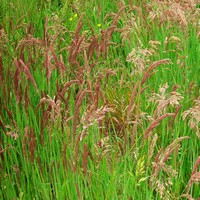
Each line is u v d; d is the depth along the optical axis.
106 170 2.96
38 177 2.99
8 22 4.86
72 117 2.88
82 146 3.05
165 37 4.20
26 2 5.16
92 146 3.04
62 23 4.99
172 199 2.98
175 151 3.06
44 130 3.23
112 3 5.34
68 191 2.88
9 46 4.27
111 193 2.83
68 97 3.25
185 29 4.06
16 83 3.22
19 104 3.45
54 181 2.93
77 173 2.81
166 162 3.29
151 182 2.96
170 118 3.42
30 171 3.12
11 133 3.08
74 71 3.56
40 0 5.31
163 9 4.15
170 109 3.49
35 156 3.15
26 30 4.47
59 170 2.97
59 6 5.68
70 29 4.93
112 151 3.14
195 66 3.94
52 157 2.99
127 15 4.82
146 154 3.24
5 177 3.13
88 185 2.95
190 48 4.16
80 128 3.10
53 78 3.74
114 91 3.86
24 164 3.13
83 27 5.03
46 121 3.13
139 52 3.18
